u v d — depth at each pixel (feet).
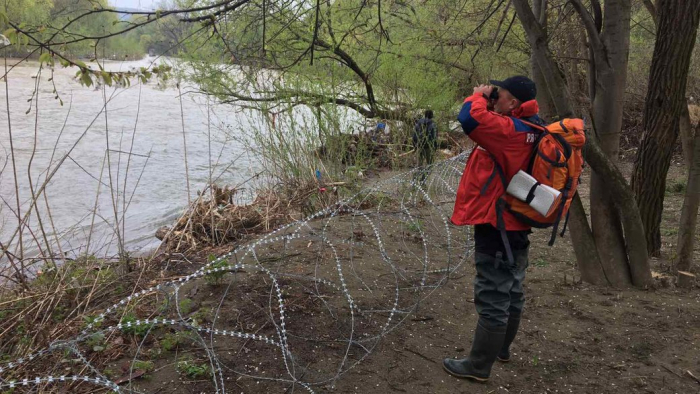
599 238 16.52
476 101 10.00
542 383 11.57
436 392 11.19
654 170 18.39
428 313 14.84
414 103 38.32
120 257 19.98
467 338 13.53
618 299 15.51
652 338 13.30
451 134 48.24
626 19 15.12
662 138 18.04
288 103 31.32
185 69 33.22
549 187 9.85
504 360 12.28
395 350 12.83
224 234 23.93
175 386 11.15
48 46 12.12
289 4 19.34
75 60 13.20
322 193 28.02
